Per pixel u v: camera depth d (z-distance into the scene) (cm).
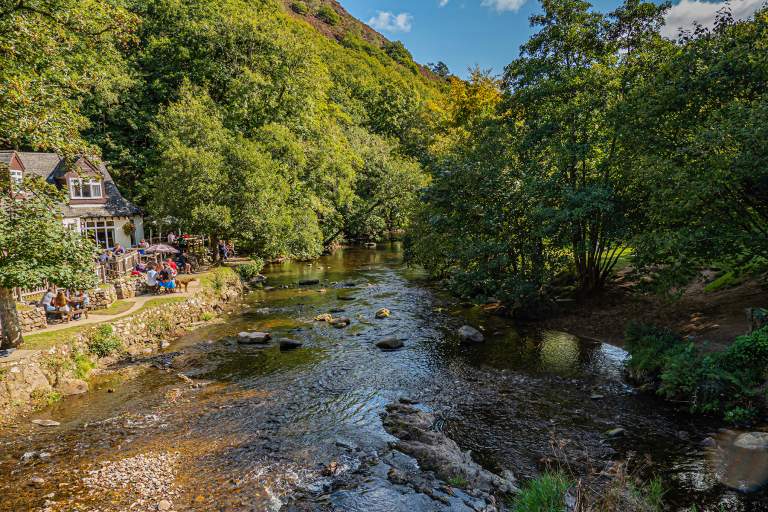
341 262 4612
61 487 921
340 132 6306
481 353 1778
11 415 1262
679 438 1064
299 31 7431
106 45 1872
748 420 1099
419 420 1184
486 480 916
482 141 2445
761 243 1327
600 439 1080
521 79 2302
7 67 1516
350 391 1438
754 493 830
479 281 2302
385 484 923
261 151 3925
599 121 2009
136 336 1936
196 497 884
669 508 798
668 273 1506
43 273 1379
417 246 2916
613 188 1895
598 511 705
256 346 1936
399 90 8725
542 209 1959
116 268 2522
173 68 4922
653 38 1991
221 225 3067
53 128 1598
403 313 2445
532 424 1178
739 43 1480
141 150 4575
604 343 1822
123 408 1327
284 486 920
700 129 1379
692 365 1254
